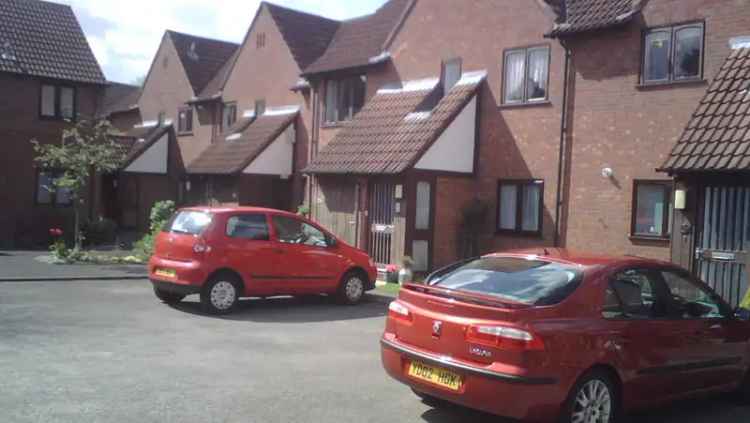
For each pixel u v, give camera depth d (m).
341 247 12.89
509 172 16.19
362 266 13.11
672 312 6.64
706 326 6.82
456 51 17.58
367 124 18.19
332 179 18.17
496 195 16.44
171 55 30.81
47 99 24.44
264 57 25.20
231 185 23.03
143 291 13.59
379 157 16.44
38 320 10.11
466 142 16.72
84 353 8.20
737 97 11.51
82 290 13.38
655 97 13.68
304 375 7.66
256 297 12.51
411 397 6.97
